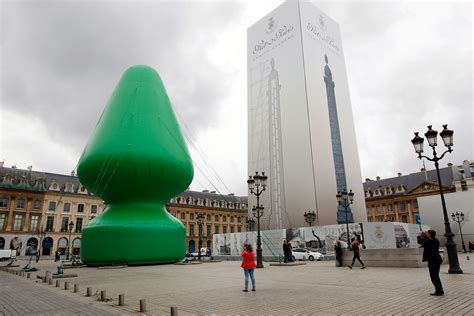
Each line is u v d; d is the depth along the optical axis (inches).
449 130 505.4
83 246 854.5
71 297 336.5
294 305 264.8
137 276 545.3
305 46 2160.4
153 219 861.8
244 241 1413.6
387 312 232.7
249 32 2576.3
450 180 2559.1
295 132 2039.9
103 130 873.5
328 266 741.3
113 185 835.4
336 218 1909.4
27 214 2274.9
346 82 2405.3
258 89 2369.6
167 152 867.4
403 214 2704.2
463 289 328.8
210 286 399.9
